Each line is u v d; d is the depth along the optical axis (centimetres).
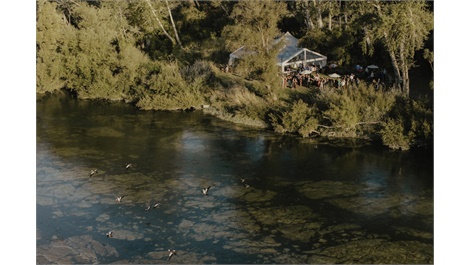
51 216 1897
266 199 2017
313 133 2873
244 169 2344
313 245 1662
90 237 1742
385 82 3469
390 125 2578
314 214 1877
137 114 3369
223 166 2388
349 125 2756
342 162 2400
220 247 1666
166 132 2948
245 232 1756
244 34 3259
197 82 3578
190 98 3444
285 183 2172
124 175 2288
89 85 3847
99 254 1633
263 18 3234
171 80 3534
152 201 2019
